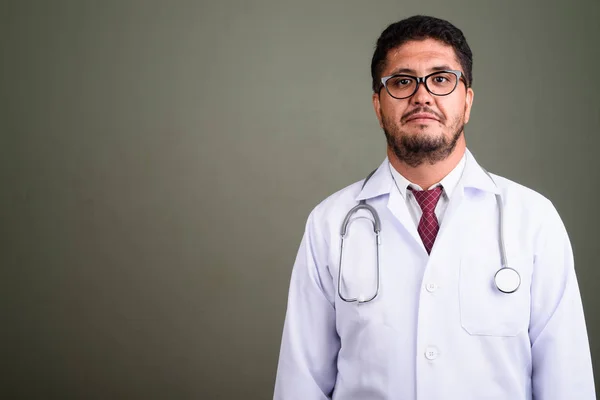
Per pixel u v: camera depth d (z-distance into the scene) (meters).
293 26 2.89
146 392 2.87
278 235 2.87
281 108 2.88
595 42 2.76
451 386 1.06
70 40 2.93
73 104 2.93
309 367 1.20
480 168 1.20
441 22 1.12
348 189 1.28
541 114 2.76
